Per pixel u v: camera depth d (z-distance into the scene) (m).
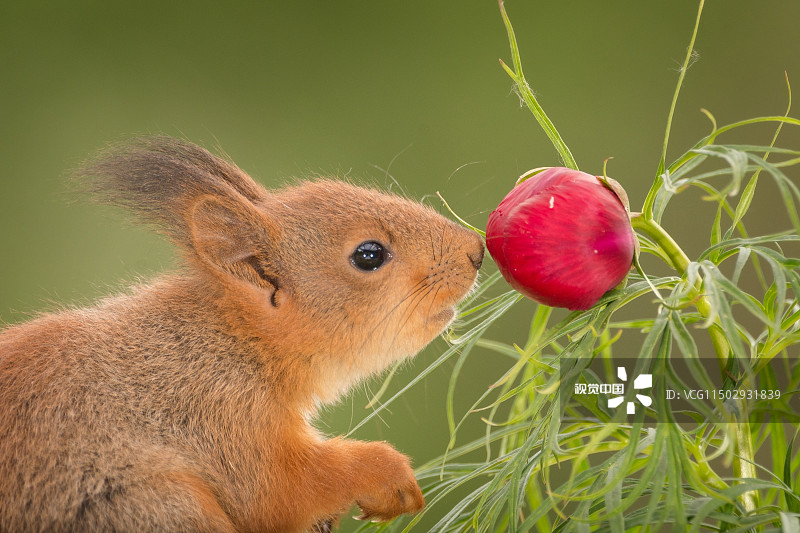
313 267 2.08
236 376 2.07
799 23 2.36
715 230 2.03
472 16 2.50
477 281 2.09
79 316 2.07
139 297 2.08
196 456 2.06
